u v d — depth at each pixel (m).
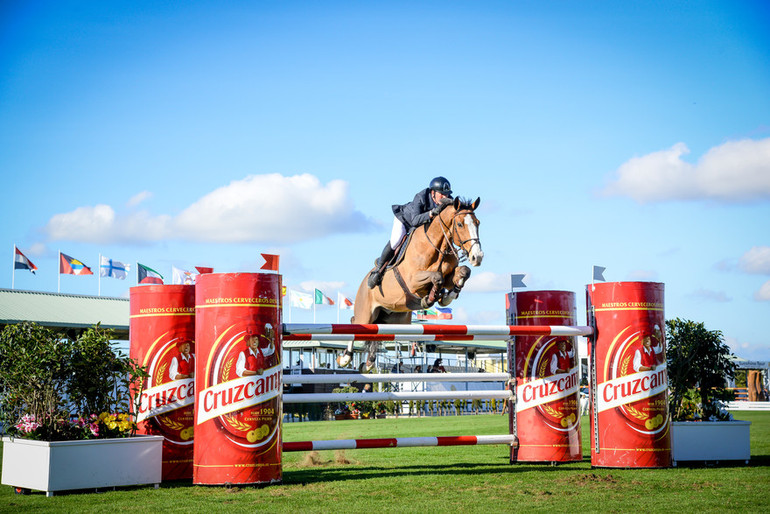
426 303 6.61
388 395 6.66
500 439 7.25
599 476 6.14
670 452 6.91
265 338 5.94
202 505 4.82
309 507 4.70
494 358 30.53
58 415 5.97
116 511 4.61
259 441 5.80
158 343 6.42
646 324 6.96
